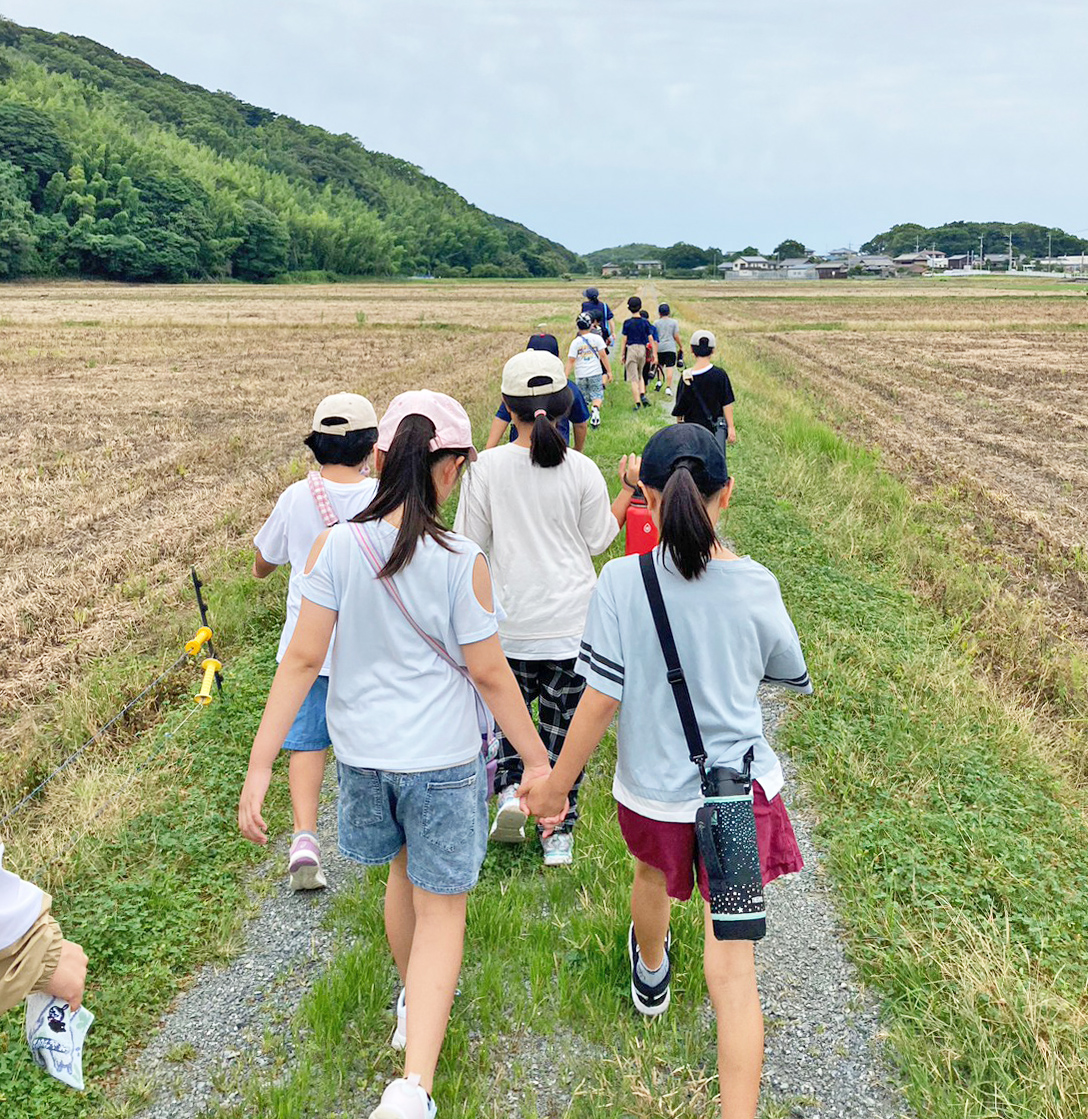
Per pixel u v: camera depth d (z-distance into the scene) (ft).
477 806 9.11
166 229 388.78
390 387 67.00
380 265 516.32
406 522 8.53
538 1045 10.03
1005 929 11.49
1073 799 15.15
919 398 65.87
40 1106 9.32
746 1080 8.03
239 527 32.78
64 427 52.95
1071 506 36.47
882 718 17.03
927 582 25.99
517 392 12.82
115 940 11.60
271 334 120.37
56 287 319.06
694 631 8.20
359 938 11.71
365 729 8.70
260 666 19.72
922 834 13.56
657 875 9.37
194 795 15.05
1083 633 23.56
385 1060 9.81
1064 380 76.28
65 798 15.43
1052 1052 9.34
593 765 16.07
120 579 27.48
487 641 8.77
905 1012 10.23
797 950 11.48
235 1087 9.56
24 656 22.29
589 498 13.20
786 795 14.97
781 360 90.94
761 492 33.30
